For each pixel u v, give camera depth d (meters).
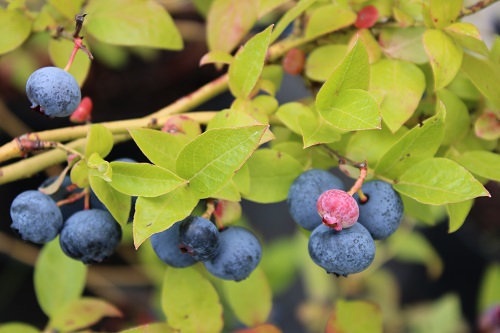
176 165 0.29
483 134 0.32
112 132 0.31
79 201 0.31
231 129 0.28
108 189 0.29
